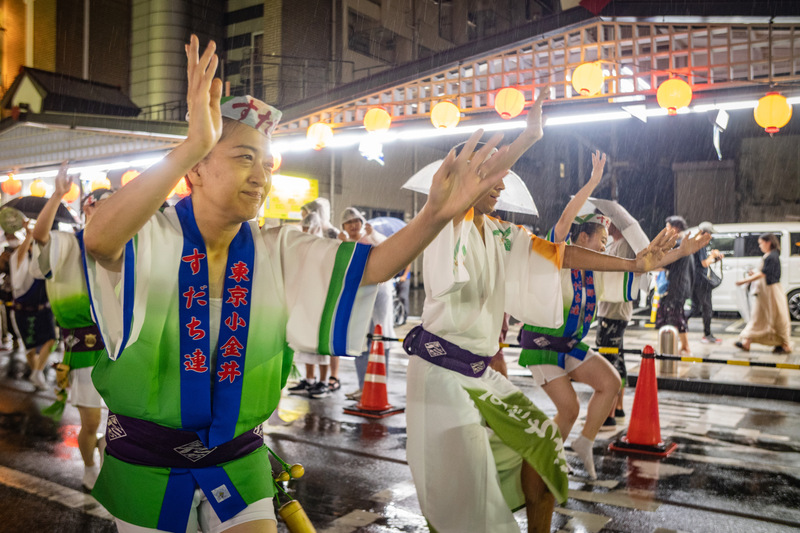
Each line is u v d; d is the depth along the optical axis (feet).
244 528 6.11
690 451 18.76
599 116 27.37
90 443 15.55
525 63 29.58
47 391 26.73
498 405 9.95
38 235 12.86
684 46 26.40
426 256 9.89
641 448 18.54
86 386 15.03
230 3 79.66
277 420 21.56
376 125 30.27
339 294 6.13
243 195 5.79
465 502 9.45
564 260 11.97
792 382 26.89
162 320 5.80
